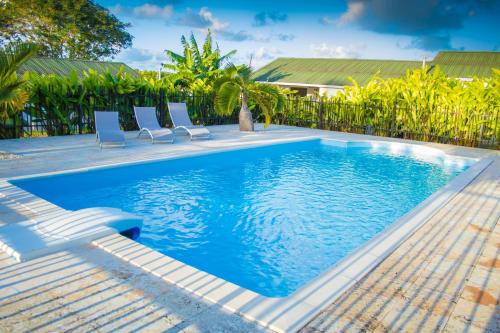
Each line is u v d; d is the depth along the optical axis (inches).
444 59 1250.0
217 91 609.6
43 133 518.6
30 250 155.7
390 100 634.8
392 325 118.7
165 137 474.0
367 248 177.9
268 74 1403.8
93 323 114.5
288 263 198.5
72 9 1413.6
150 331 111.4
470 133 562.6
